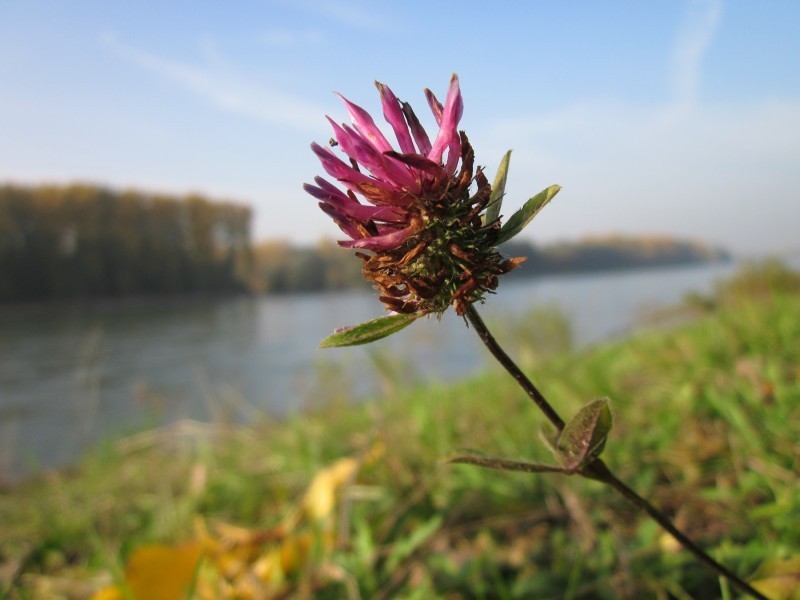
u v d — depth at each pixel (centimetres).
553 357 639
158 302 5088
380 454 334
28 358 1927
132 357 1855
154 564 243
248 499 358
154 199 5253
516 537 262
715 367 381
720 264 8231
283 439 462
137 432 677
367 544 257
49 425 948
